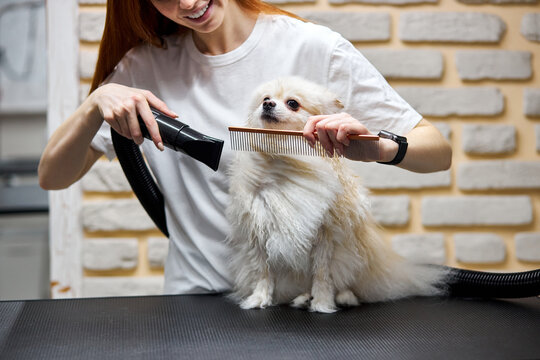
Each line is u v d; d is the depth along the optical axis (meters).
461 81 2.12
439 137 1.17
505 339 0.86
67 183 1.28
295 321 0.97
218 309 1.06
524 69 2.11
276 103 1.08
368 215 1.11
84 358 0.79
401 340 0.86
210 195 1.25
